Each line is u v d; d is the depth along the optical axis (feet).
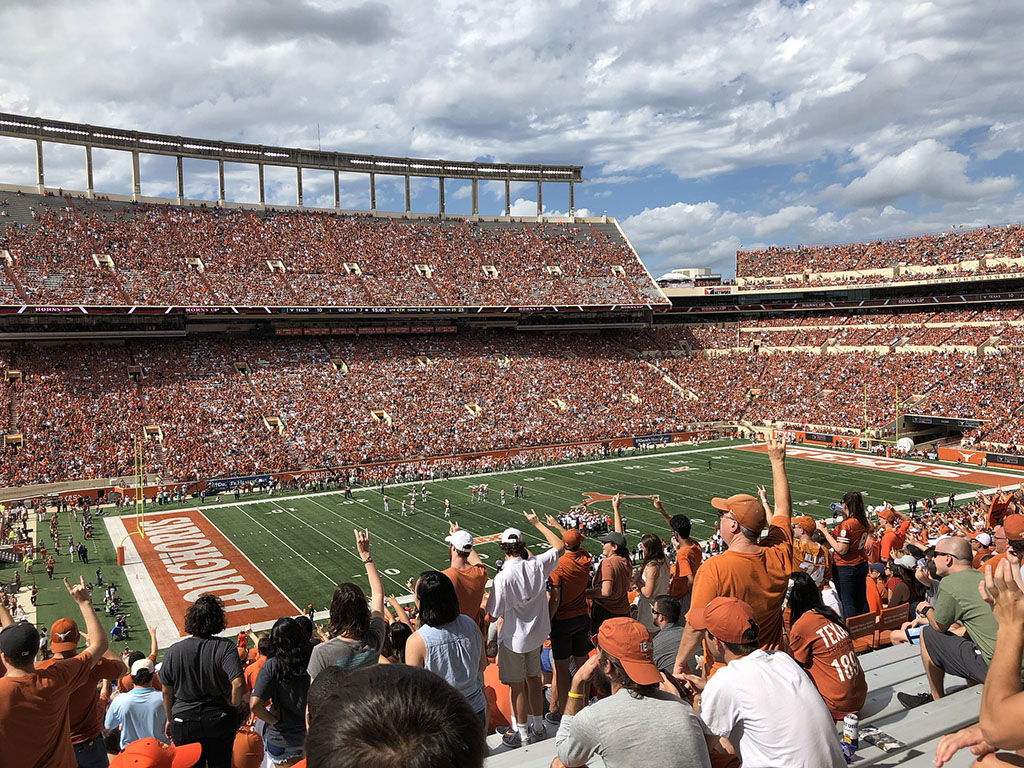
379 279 237.66
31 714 16.39
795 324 282.15
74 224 206.59
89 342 201.57
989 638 20.54
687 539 35.73
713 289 303.68
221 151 234.17
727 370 266.98
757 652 15.71
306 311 216.54
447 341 248.93
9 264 189.47
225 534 132.46
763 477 175.73
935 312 254.88
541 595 25.34
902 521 74.08
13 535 124.67
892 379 232.12
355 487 171.01
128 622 94.53
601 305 261.03
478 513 145.69
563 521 133.59
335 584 107.04
